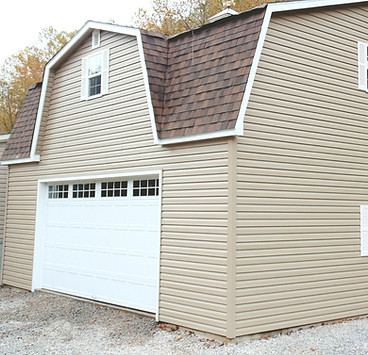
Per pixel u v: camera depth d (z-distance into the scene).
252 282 7.32
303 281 8.06
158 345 7.18
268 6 7.69
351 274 8.91
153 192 9.01
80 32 10.71
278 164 7.85
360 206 9.16
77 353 7.07
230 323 7.02
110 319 8.79
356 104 9.31
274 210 7.72
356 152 9.20
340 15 9.20
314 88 8.56
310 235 8.24
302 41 8.48
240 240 7.22
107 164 9.84
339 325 8.38
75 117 10.92
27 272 11.98
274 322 7.57
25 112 12.94
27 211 12.20
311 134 8.42
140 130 9.10
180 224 7.99
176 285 7.96
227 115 7.19
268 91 7.84
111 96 9.97
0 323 8.98
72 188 11.09
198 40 8.64
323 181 8.53
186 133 7.73
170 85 8.61
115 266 9.70
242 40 7.74
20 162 12.26
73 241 10.91
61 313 9.45
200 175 7.72
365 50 9.59
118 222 9.73
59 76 11.62
